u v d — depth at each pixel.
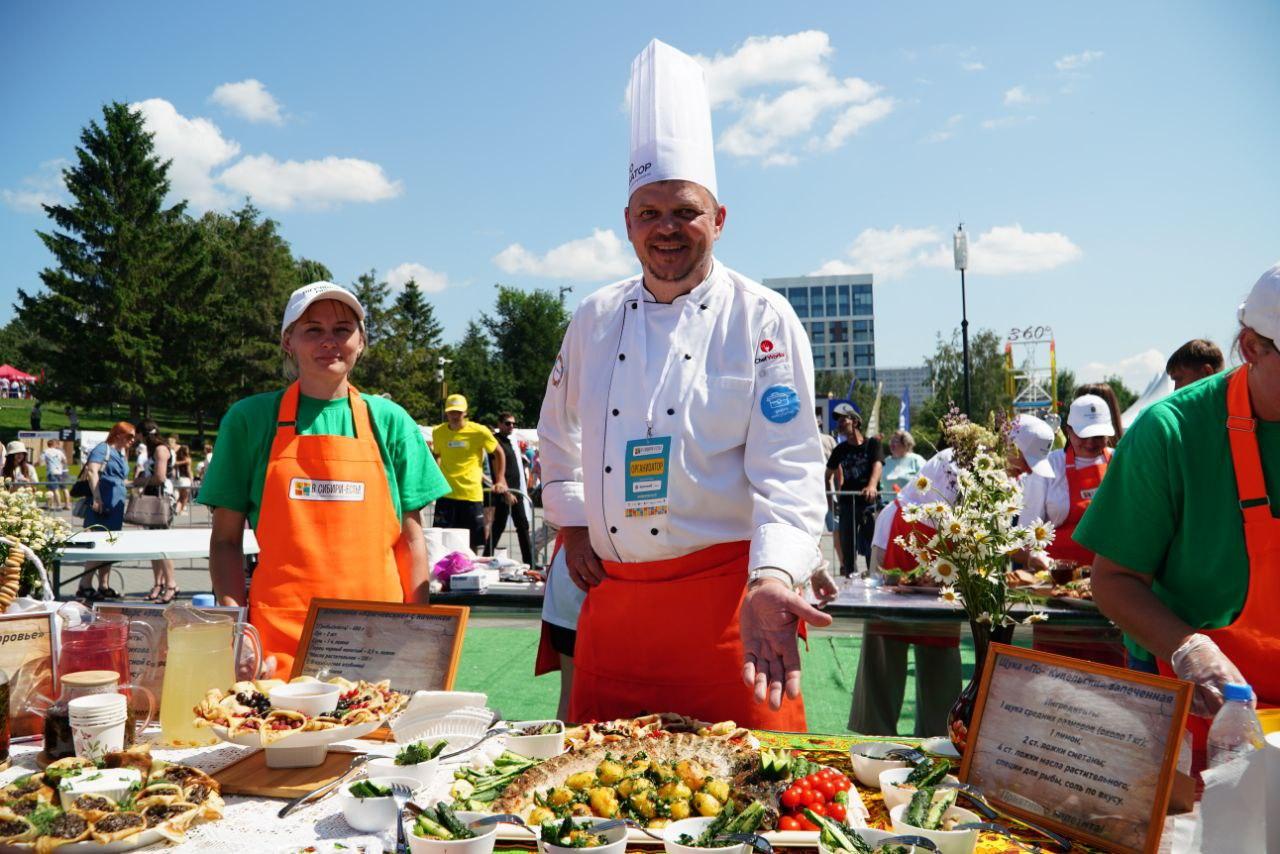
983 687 1.72
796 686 1.77
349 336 2.81
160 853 1.45
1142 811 1.42
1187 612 1.95
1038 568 4.54
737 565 2.23
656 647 2.24
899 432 10.43
